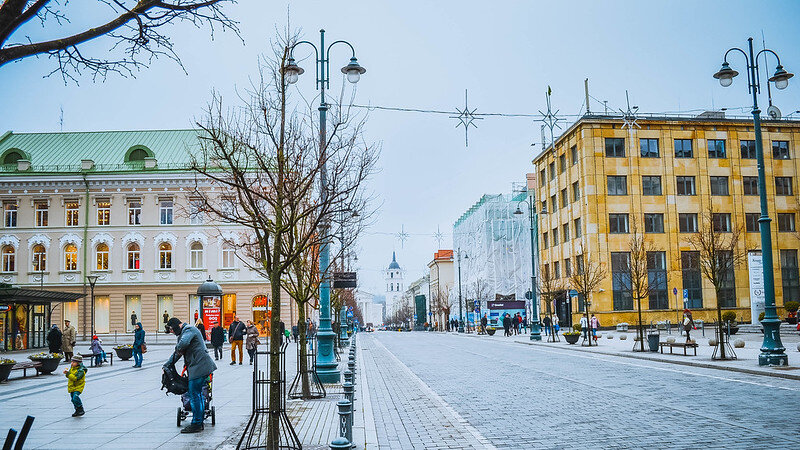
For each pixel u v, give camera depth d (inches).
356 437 378.9
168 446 366.9
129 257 2041.1
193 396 416.5
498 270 2979.8
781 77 768.9
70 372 493.0
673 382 639.8
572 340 1417.3
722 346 826.8
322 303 701.9
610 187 2137.1
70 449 361.1
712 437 363.3
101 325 2017.7
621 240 2116.1
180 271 2014.0
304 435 389.7
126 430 423.5
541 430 404.2
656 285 2007.9
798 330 1441.9
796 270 2229.3
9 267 2041.1
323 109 641.0
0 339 1389.0
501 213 3026.6
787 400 492.1
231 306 2005.4
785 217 2251.5
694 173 2192.4
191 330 422.9
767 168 2251.5
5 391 679.1
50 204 2053.4
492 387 654.5
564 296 2306.8
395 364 1007.6
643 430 390.6
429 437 393.7
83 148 2226.9
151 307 2011.6
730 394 536.7
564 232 2368.4
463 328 2815.0
